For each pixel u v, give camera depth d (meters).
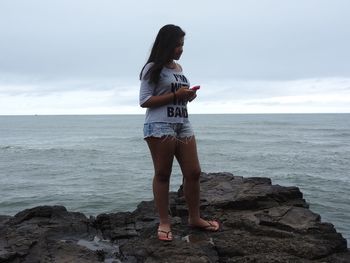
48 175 29.64
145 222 5.30
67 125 172.75
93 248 4.62
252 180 6.50
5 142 68.56
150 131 4.24
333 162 35.84
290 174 28.91
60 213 5.55
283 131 95.94
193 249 4.25
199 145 54.84
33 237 4.64
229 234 4.72
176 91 4.18
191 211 4.79
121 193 22.39
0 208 19.59
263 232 4.80
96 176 28.84
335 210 18.08
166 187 4.43
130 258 4.30
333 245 4.51
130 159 39.88
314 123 158.75
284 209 5.34
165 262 4.02
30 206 19.83
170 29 4.11
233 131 96.19
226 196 5.80
